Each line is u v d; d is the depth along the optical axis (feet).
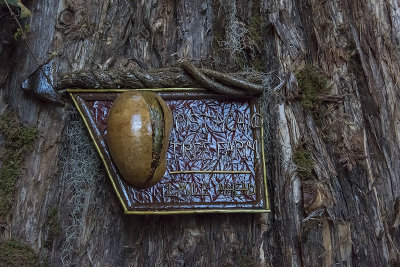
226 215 4.90
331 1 5.38
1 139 4.72
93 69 4.82
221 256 4.84
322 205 4.79
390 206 5.03
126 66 5.05
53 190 4.77
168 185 4.66
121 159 4.39
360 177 4.98
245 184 4.70
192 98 4.86
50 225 4.71
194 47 5.16
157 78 4.83
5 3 4.62
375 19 5.43
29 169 4.72
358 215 4.89
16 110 4.79
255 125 4.82
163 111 4.56
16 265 4.53
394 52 5.42
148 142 4.35
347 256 4.79
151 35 5.18
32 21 4.94
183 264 4.80
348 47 5.29
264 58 5.19
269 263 4.85
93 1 5.05
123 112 4.38
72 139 4.82
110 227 4.82
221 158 4.75
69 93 4.76
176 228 4.86
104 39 5.05
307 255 4.75
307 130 4.99
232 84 4.81
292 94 5.02
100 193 4.83
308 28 5.32
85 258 4.73
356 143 5.03
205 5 5.25
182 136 4.79
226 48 5.16
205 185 4.68
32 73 4.77
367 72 5.24
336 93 5.14
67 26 4.96
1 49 4.86
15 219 4.64
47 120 4.80
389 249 4.90
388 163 5.10
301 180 4.88
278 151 4.93
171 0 5.29
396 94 5.30
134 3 5.21
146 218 4.86
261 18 5.29
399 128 5.23
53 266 4.66
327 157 4.96
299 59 5.15
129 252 4.81
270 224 4.91
